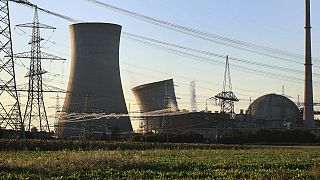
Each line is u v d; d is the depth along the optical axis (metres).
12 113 62.66
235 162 32.47
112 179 20.62
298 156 42.62
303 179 22.92
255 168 28.69
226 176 23.31
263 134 89.00
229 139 87.25
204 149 58.78
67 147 55.34
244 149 61.22
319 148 67.00
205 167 28.30
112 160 28.23
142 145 61.06
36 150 49.59
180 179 21.50
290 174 24.77
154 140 83.88
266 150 56.75
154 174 23.47
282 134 88.31
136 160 28.39
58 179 20.62
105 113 89.38
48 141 55.00
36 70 74.88
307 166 31.55
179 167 27.84
